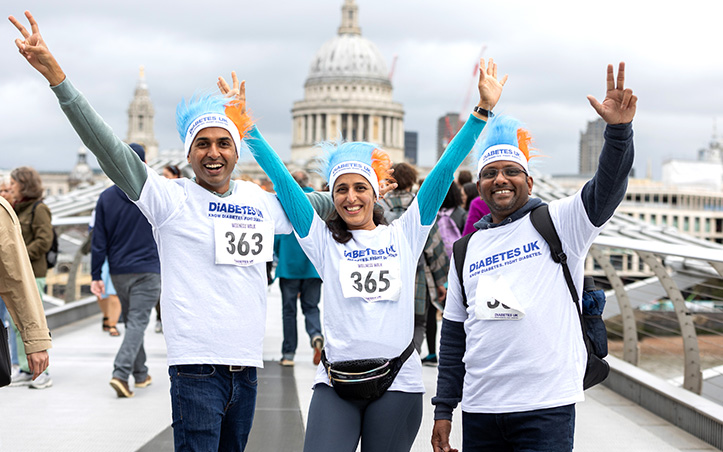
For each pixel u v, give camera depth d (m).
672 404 5.98
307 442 3.53
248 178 6.61
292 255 8.24
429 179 3.73
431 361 8.58
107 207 6.82
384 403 3.56
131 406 6.55
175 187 3.65
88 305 12.38
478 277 3.52
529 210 3.54
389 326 3.59
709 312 6.12
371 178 3.70
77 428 5.85
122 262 6.81
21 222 7.57
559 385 3.33
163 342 9.96
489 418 3.43
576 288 3.46
